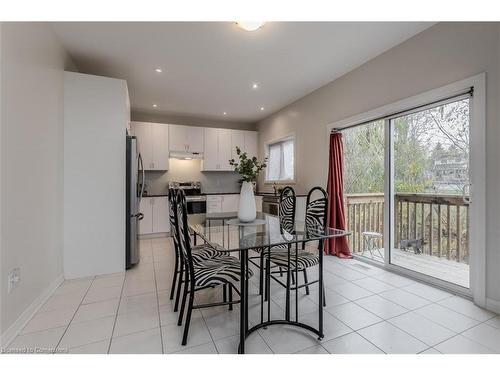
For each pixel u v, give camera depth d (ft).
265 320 6.30
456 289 7.78
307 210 8.16
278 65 10.55
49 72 7.62
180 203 5.74
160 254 12.37
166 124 17.30
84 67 10.55
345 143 12.94
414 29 8.13
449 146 8.29
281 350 5.16
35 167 6.70
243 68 10.82
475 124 6.93
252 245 5.17
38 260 6.86
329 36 8.49
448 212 8.98
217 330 5.88
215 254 7.44
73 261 9.00
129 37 8.45
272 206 15.64
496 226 6.59
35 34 6.72
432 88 7.96
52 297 7.53
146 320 6.28
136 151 10.49
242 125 20.68
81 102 9.04
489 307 6.73
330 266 10.47
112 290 8.07
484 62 6.74
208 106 16.10
